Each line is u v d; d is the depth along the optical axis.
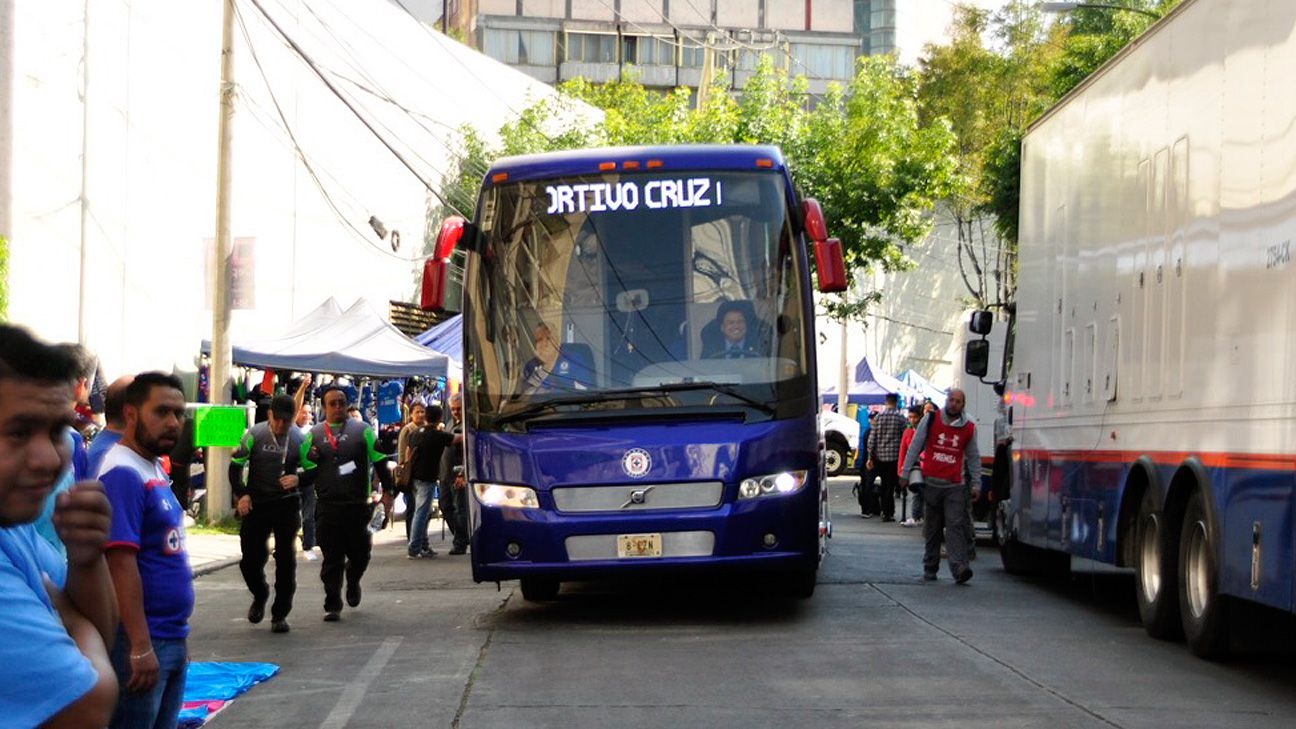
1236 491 9.55
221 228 21.14
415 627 12.72
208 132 24.47
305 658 11.02
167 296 22.84
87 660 2.89
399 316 33.84
